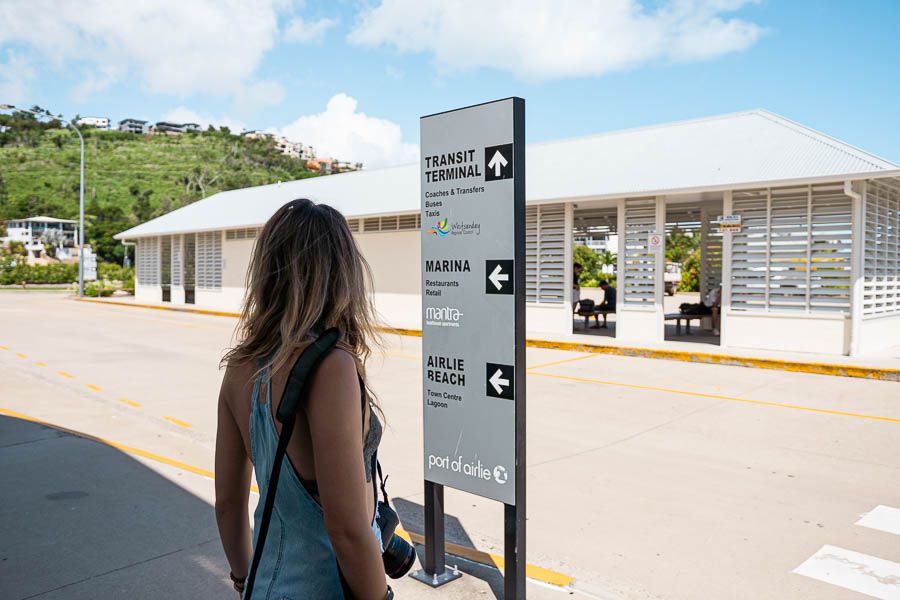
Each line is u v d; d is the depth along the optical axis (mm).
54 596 3518
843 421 7602
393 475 5734
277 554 1461
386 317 18703
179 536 4301
